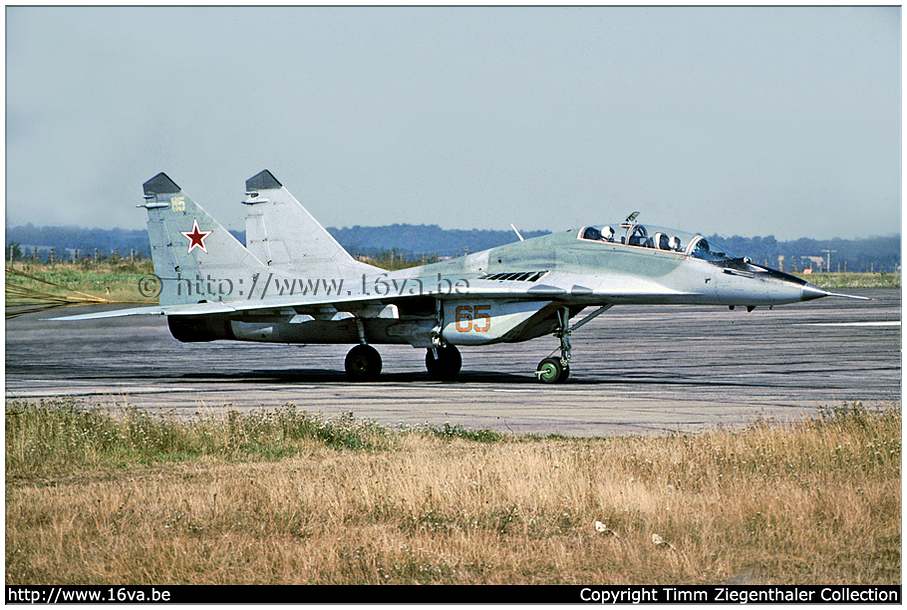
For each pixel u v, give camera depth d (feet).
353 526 98.53
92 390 249.14
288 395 230.89
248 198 321.73
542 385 253.03
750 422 167.73
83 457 135.64
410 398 220.23
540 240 272.51
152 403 214.28
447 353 283.59
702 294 244.83
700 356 354.13
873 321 572.10
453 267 286.05
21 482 121.19
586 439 148.15
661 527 95.20
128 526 98.17
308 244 313.94
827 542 91.15
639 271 252.21
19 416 152.56
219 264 309.42
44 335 556.92
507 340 265.95
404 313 274.77
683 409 191.21
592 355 367.86
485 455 129.18
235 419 159.53
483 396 222.69
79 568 86.17
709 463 117.70
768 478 112.16
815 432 133.69
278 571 85.56
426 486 107.14
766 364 314.96
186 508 102.89
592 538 93.35
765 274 240.32
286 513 101.24
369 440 149.48
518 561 87.35
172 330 301.63
